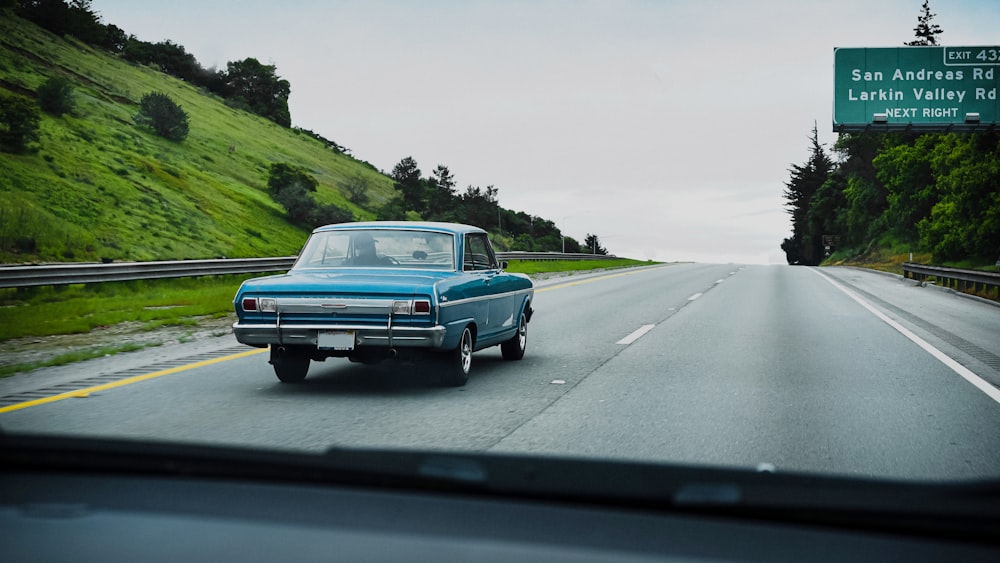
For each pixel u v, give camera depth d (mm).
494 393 8094
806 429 6461
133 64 129500
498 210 133250
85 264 20828
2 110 58125
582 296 23219
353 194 107875
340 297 7715
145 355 10867
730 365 10070
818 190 113562
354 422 6676
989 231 48781
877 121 33969
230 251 57156
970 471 5219
